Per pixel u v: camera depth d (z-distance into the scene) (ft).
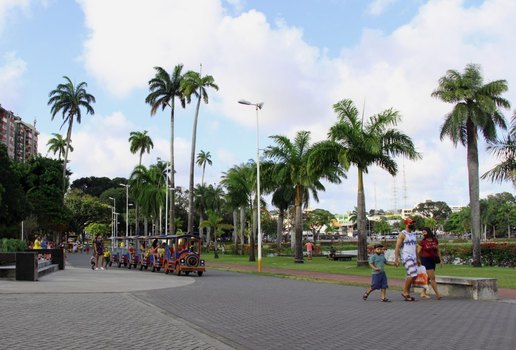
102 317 37.04
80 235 432.66
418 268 49.75
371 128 108.17
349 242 348.18
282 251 220.23
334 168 114.21
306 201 167.22
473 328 32.55
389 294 56.24
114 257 141.90
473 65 114.73
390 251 127.85
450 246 129.08
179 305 45.78
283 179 135.95
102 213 389.39
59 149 351.05
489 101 110.11
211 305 46.06
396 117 107.45
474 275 78.28
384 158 109.09
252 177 148.46
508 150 98.27
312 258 169.17
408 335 30.40
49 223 239.91
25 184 240.12
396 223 581.53
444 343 27.78
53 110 261.65
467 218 457.68
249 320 37.04
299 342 28.78
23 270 71.26
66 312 39.34
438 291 53.62
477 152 115.65
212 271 110.42
